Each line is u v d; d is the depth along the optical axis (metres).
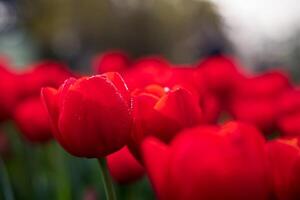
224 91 1.05
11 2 6.29
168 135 0.46
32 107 0.94
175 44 6.39
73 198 1.04
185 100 0.46
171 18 6.32
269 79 1.05
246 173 0.35
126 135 0.47
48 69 1.06
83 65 6.52
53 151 1.10
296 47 6.09
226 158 0.35
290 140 0.43
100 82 0.46
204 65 1.05
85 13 6.33
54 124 0.48
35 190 1.08
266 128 0.86
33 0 6.19
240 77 1.06
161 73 0.76
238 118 0.87
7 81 0.99
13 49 6.50
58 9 6.20
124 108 0.47
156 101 0.47
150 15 6.38
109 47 6.48
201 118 0.47
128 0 6.41
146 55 6.42
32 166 1.13
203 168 0.35
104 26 6.41
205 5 6.03
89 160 1.22
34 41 6.45
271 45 5.94
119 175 0.74
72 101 0.46
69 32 6.44
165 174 0.37
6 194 0.87
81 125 0.47
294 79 5.47
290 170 0.39
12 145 1.34
